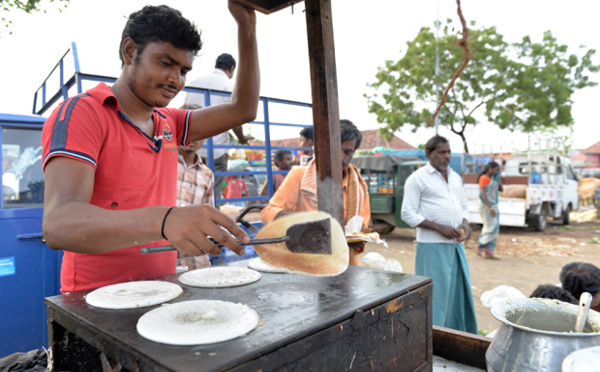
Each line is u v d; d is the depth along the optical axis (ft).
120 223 2.60
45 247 8.41
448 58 38.01
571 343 2.94
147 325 2.56
